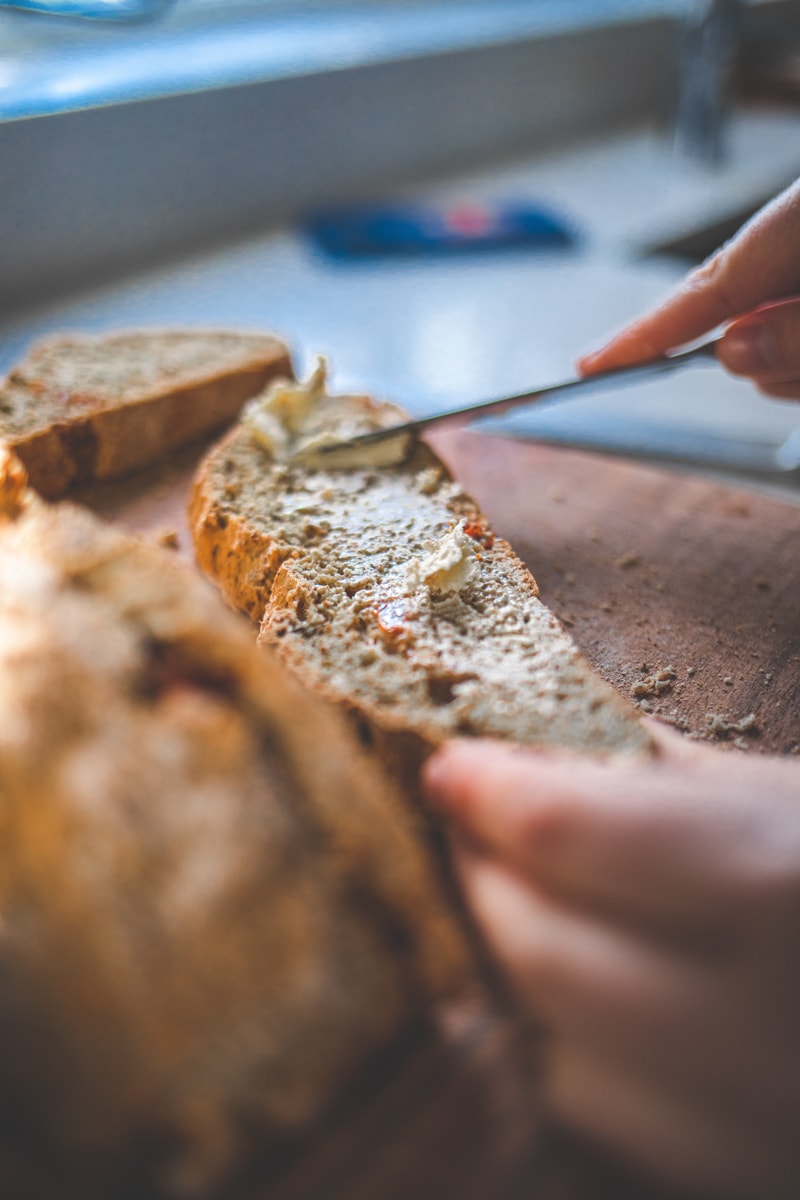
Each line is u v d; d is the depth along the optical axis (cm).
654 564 33
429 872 19
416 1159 17
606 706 24
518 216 61
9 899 16
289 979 16
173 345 38
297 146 59
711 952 17
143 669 18
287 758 18
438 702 25
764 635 30
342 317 51
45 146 48
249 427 33
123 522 34
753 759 24
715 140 71
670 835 18
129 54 55
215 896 16
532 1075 18
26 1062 16
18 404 34
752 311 34
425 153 68
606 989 17
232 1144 16
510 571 28
